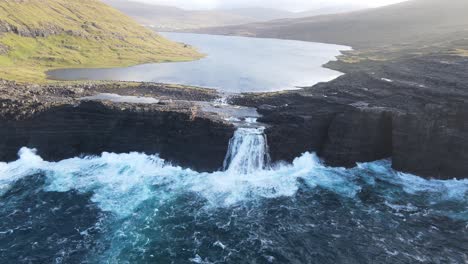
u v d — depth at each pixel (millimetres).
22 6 179250
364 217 52219
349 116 67188
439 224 50625
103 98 86812
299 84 118750
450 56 107312
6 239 45750
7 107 68188
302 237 47750
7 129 66750
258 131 66062
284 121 70938
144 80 121562
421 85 80500
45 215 51000
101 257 43281
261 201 56281
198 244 46125
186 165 66250
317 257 44031
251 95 91812
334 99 78938
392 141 66000
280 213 53094
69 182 59938
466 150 61531
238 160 65938
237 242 46625
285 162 67000
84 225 49156
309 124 68875
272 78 130000
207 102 89750
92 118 68375
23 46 151750
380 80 90000
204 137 66938
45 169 63719
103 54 176000
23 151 66875
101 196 56375
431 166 64125
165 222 50469
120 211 52719
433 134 63312
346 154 67562
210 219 51406
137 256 43688
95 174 62656
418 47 171625
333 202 56000
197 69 151625
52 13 198000
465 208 54469
